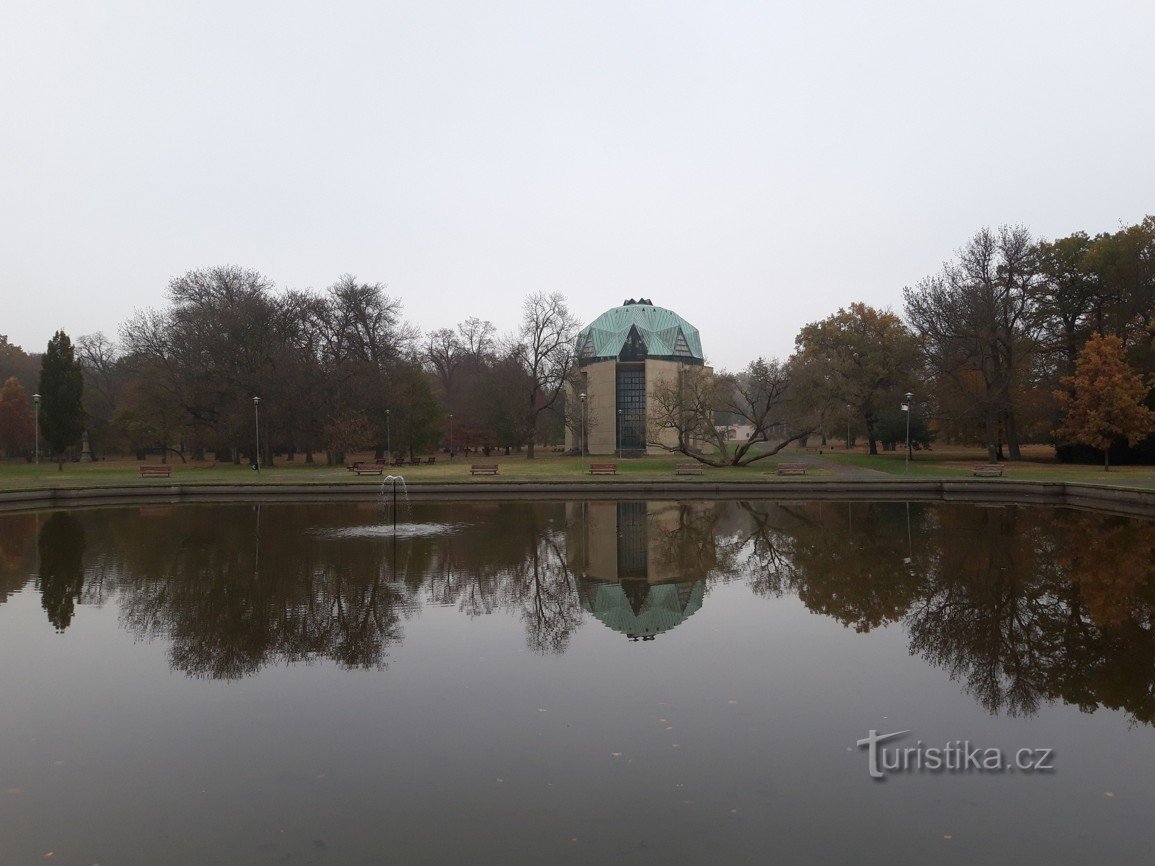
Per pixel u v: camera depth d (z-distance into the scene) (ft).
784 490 105.50
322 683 27.14
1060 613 36.63
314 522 76.43
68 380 169.07
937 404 167.12
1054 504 90.33
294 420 163.43
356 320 175.83
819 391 136.98
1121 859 15.67
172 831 16.96
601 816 17.51
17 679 27.81
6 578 46.75
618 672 28.19
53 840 16.58
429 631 34.22
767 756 20.76
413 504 96.63
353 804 18.16
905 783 19.19
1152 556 51.70
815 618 36.32
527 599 40.70
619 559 53.42
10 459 215.10
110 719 23.82
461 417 232.12
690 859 15.62
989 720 23.44
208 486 107.65
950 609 37.78
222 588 43.39
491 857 15.72
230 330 159.22
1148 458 139.03
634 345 243.19
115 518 81.76
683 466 142.72
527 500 102.12
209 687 26.78
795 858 15.67
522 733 22.43
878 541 60.80
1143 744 21.61
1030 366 152.97
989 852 15.93
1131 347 136.87
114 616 37.01
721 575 47.39
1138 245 134.82
